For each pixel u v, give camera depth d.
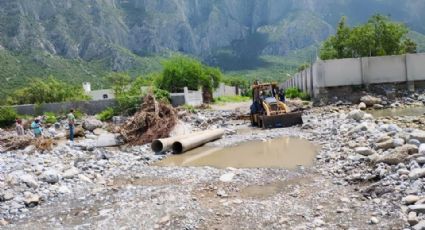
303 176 11.09
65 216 9.34
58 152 16.98
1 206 9.99
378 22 50.62
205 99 54.31
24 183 11.40
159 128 19.56
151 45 194.38
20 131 23.81
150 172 13.07
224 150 16.28
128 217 8.80
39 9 154.88
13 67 109.88
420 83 34.31
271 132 20.16
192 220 8.31
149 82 54.38
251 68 188.25
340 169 11.12
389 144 12.15
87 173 13.12
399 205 7.91
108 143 19.31
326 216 8.01
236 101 58.28
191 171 12.70
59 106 37.56
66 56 143.88
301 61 183.62
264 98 23.86
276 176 11.27
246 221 8.12
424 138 12.16
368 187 9.13
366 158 11.36
